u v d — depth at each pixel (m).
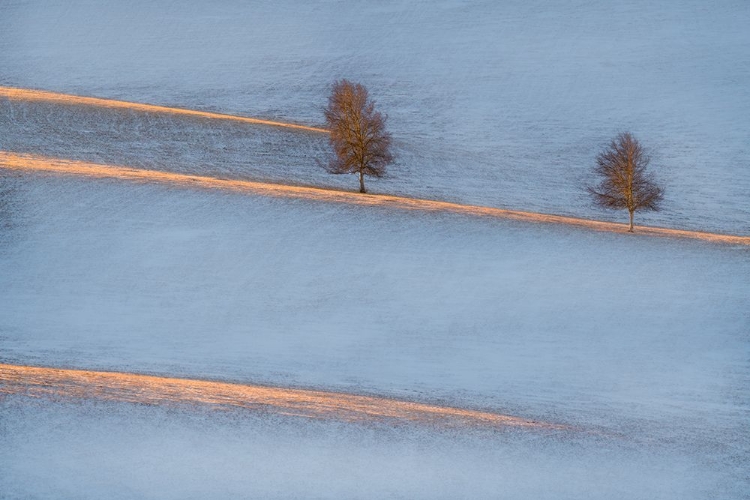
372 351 144.62
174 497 84.69
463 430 105.75
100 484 85.81
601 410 121.06
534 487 91.31
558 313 160.75
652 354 144.75
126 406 104.38
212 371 133.38
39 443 92.81
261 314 158.88
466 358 142.50
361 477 91.19
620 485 92.94
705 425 115.19
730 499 91.06
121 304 161.62
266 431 100.81
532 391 129.12
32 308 158.62
